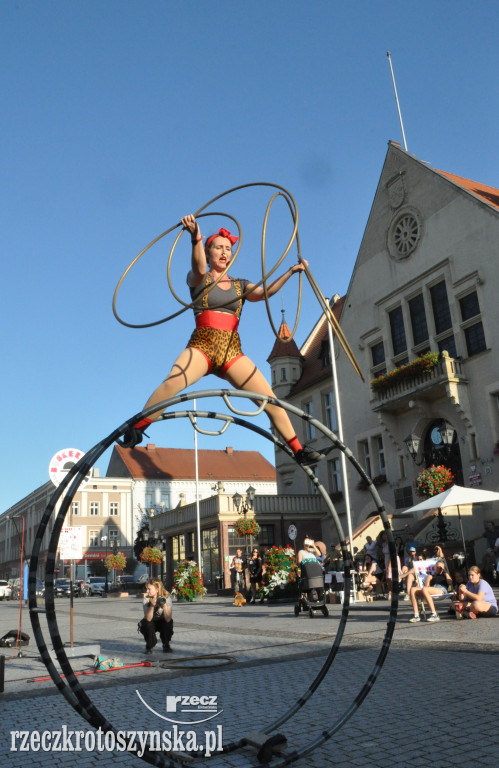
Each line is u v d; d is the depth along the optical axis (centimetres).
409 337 2789
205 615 1667
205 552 3397
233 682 643
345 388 3188
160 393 374
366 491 2970
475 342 2477
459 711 475
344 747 409
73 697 317
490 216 2434
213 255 408
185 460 7619
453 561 1855
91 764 413
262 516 3206
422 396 2597
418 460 2670
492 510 2300
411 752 391
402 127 3038
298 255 437
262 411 386
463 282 2520
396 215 2911
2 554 9994
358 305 3123
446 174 2995
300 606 1420
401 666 678
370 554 1930
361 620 1223
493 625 1002
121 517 7006
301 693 571
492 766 358
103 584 4975
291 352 3772
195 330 397
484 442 2358
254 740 402
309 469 434
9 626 1644
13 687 704
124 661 844
